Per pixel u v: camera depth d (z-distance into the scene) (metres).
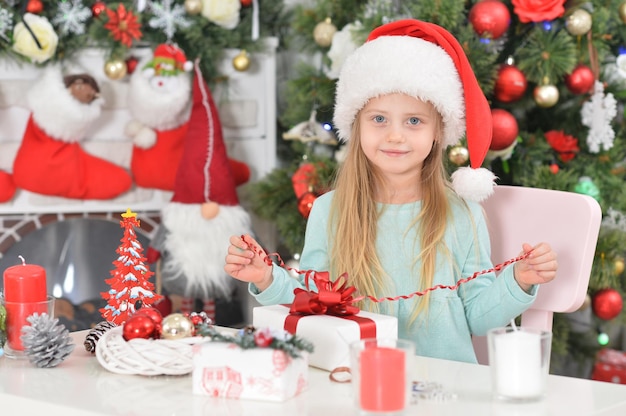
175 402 1.19
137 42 3.05
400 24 1.80
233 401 1.19
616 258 2.78
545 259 1.53
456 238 1.80
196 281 2.96
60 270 3.17
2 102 2.96
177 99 2.98
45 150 2.96
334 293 1.40
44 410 1.20
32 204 3.04
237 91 3.23
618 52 2.88
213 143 2.97
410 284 1.78
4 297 1.46
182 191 2.97
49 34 2.83
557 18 2.73
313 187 2.91
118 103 3.07
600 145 2.81
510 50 2.79
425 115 1.73
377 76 1.72
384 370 1.10
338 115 1.85
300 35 3.16
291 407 1.17
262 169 3.31
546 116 2.92
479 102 1.76
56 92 2.88
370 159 1.76
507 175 2.86
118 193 3.07
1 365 1.39
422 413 1.13
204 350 1.22
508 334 1.20
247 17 3.18
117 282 1.51
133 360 1.31
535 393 1.18
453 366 1.37
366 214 1.82
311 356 1.37
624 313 2.92
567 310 1.73
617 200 2.79
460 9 2.59
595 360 3.06
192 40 3.04
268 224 3.37
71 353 1.45
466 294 1.79
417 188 1.84
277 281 1.65
